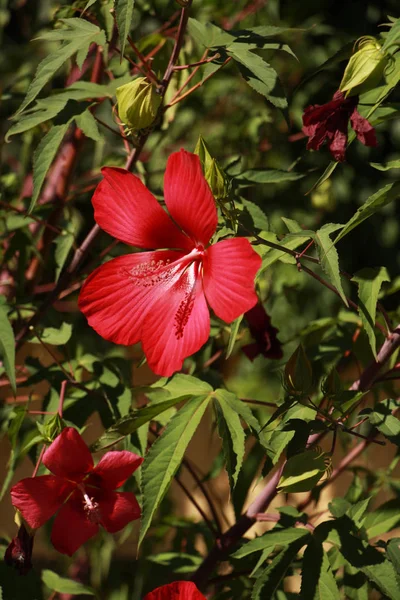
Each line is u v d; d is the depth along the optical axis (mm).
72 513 1162
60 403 1269
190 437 1166
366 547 1182
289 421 1172
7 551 1168
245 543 1256
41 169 1214
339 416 1186
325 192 2354
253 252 1092
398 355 1371
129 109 1178
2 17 1869
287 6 2545
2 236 1436
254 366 2930
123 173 1147
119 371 1360
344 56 1191
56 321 1474
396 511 1309
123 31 1136
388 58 1153
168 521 1536
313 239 1133
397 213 3104
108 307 1165
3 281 1487
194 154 1114
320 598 1165
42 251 1482
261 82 1204
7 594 1285
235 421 1172
